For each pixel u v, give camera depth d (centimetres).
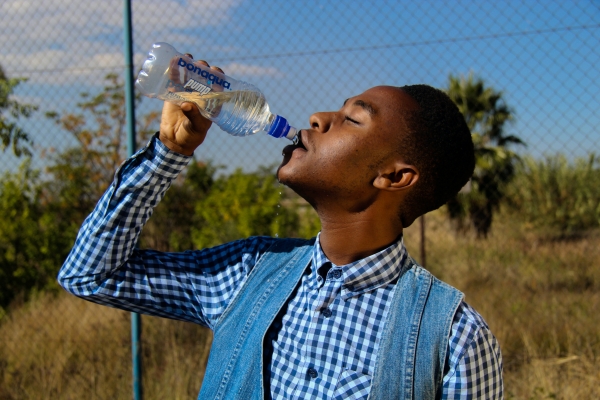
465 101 909
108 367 365
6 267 523
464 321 116
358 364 117
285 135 140
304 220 486
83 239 130
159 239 513
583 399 304
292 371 120
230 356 126
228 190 507
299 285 130
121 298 134
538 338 388
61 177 529
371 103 124
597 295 478
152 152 128
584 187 855
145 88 142
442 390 112
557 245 718
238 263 140
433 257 641
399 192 127
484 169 831
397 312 119
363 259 123
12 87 416
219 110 150
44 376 355
